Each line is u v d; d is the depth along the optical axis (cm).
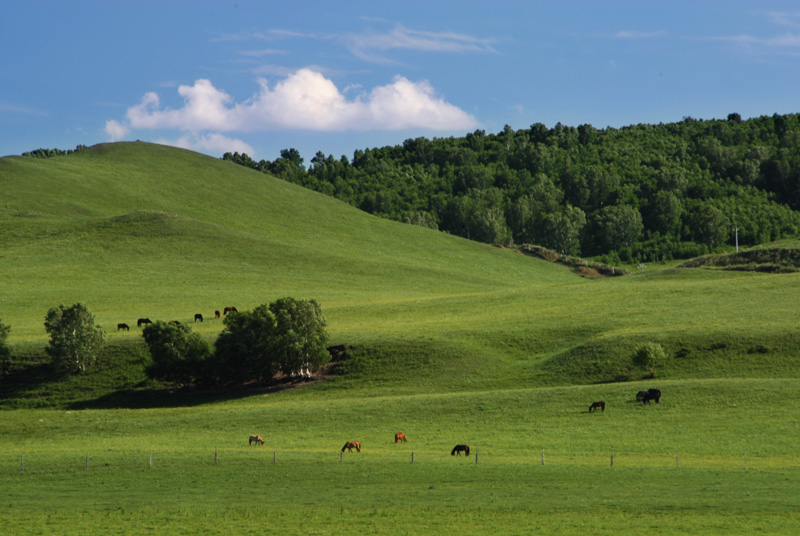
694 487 3750
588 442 4994
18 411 7012
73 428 6169
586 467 4259
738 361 7062
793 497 3506
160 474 4344
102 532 3316
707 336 7650
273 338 7750
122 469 4472
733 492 3628
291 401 7200
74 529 3359
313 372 8031
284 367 7825
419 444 5141
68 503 3781
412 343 8394
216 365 7825
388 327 9469
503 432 5412
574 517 3331
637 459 4481
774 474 3966
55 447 5450
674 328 8125
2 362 8219
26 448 5447
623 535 3070
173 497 3866
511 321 9494
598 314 9438
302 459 4628
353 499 3734
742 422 5253
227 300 11875
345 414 6169
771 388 6031
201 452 4906
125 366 8238
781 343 7269
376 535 3186
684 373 6994
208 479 4212
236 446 5234
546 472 4169
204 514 3541
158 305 11431
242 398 7488
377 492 3859
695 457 4491
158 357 7788
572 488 3822
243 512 3547
